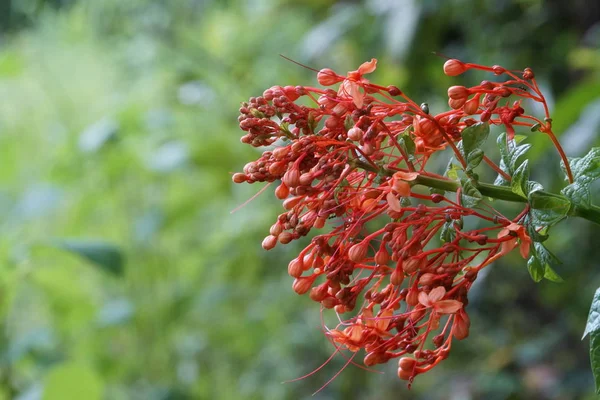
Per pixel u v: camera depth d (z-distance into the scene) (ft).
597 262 3.97
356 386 4.40
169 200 4.86
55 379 3.25
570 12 4.57
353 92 2.08
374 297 2.12
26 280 3.61
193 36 5.95
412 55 4.56
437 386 4.26
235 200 4.88
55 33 6.26
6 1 7.57
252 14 6.20
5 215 4.83
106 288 4.58
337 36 4.76
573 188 2.10
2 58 5.12
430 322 2.08
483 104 2.13
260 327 4.45
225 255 4.59
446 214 2.08
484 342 4.38
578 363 4.05
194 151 4.59
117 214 4.72
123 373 4.26
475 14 4.55
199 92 5.25
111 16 6.12
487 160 2.14
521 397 3.95
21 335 4.47
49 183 4.38
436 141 2.12
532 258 2.10
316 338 4.40
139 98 5.52
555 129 3.18
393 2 4.43
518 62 4.52
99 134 4.02
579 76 4.51
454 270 2.07
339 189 2.06
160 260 4.56
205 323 4.63
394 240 2.08
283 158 2.07
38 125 5.73
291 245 4.47
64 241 3.22
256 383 4.39
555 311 4.35
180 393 3.86
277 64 5.39
